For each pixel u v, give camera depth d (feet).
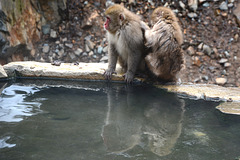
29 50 14.52
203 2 15.84
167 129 9.61
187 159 8.45
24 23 14.17
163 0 16.03
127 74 11.98
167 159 8.38
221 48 15.06
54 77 11.89
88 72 11.92
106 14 12.01
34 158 8.16
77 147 8.95
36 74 11.85
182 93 11.32
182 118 10.05
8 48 13.37
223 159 8.51
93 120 9.81
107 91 11.30
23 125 9.53
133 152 8.78
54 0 15.15
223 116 10.17
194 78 14.37
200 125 9.80
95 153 8.59
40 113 9.99
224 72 14.55
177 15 15.75
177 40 11.91
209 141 9.27
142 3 16.11
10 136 9.21
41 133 9.33
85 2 16.15
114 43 12.21
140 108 10.42
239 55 14.88
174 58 11.91
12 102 10.41
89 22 15.75
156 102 10.78
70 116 9.92
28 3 14.44
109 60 12.22
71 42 15.49
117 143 9.14
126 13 12.02
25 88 11.21
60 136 9.27
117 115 10.05
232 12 15.58
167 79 12.16
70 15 15.87
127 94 11.18
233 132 9.57
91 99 10.77
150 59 12.28
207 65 14.79
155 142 9.20
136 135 9.39
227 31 15.37
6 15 13.17
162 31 11.92
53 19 15.51
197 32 15.42
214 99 11.03
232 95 11.17
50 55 15.08
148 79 12.15
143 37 12.21
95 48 15.44
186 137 9.39
